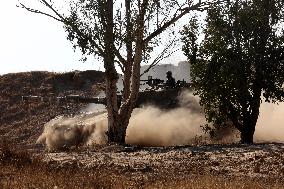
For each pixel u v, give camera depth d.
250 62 21.23
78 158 17.19
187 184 11.03
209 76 21.84
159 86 30.28
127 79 23.83
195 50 22.33
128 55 23.38
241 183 11.37
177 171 14.24
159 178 12.61
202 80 22.09
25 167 13.31
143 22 22.27
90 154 18.56
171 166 15.21
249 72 21.39
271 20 21.16
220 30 21.72
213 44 21.64
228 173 13.90
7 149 14.91
